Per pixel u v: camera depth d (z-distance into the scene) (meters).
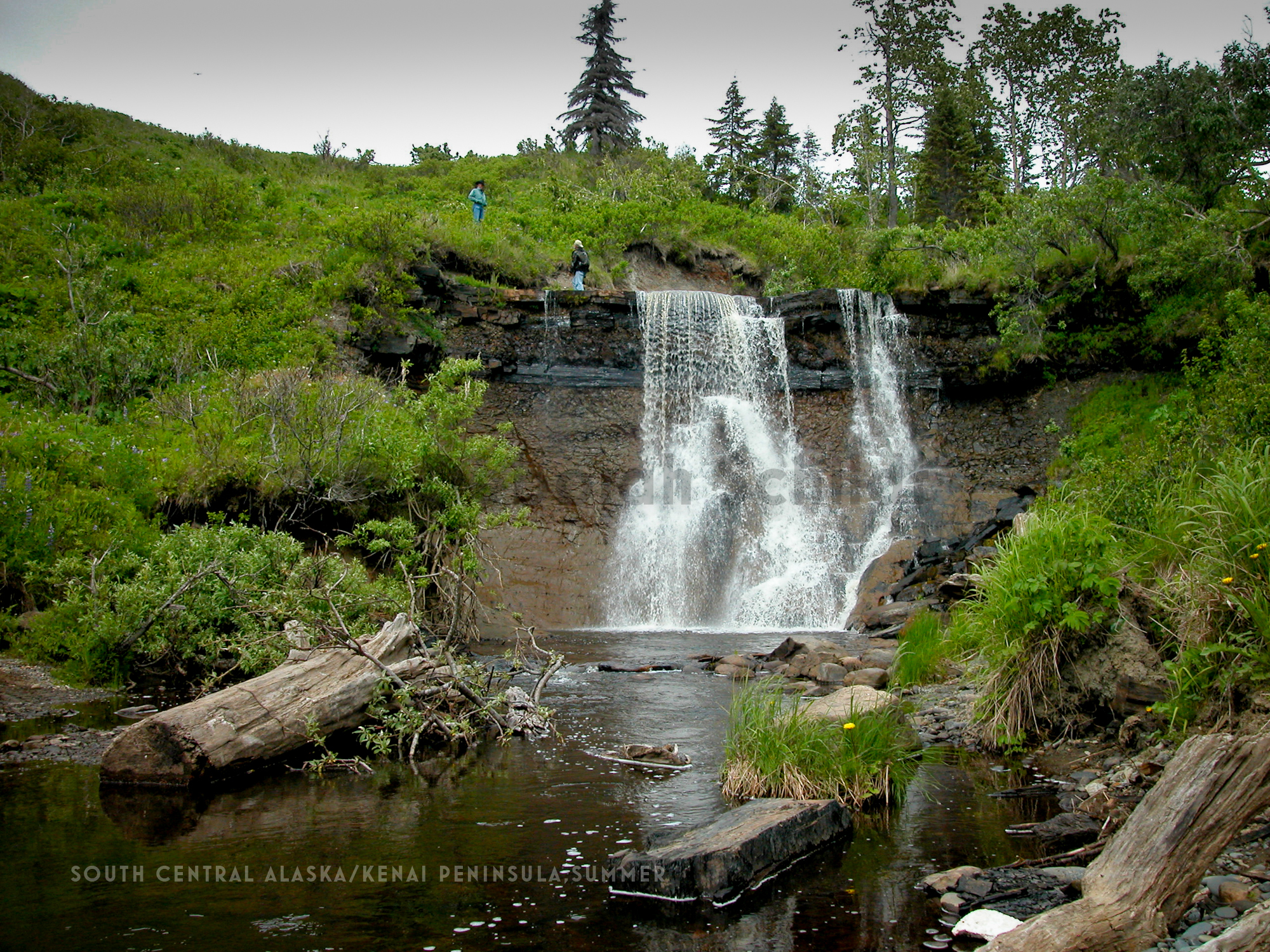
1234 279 19.25
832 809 5.19
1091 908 3.46
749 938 3.81
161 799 5.84
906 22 39.22
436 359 21.02
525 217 29.02
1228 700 5.71
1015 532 9.20
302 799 5.86
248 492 12.92
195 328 19.03
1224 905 3.87
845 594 18.02
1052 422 20.91
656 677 10.91
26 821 5.33
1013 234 21.83
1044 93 38.09
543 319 22.05
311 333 19.12
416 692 7.54
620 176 35.72
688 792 5.98
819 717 6.42
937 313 23.05
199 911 4.06
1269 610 5.58
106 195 24.56
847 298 22.83
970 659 8.63
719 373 22.50
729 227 32.03
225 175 30.75
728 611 18.28
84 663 9.38
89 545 11.05
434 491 13.09
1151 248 20.31
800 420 22.05
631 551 18.77
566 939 3.79
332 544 13.48
